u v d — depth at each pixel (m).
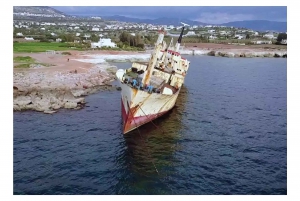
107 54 96.00
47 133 30.39
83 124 33.31
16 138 28.89
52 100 40.66
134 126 31.17
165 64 45.88
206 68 85.94
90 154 25.84
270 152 27.52
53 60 71.94
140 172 23.14
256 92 53.38
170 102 36.84
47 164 23.98
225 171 23.80
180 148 27.70
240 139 30.50
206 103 44.78
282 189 21.44
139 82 32.09
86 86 51.09
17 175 22.23
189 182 22.02
